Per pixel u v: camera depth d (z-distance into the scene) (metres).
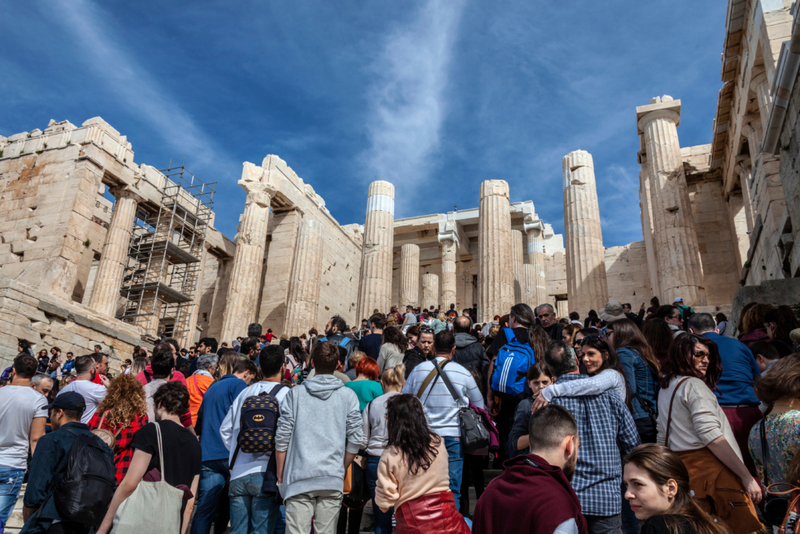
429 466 4.31
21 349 17.75
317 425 5.48
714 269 26.27
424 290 34.31
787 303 10.59
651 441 5.65
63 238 24.89
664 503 3.39
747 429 5.29
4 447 6.54
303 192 34.22
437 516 4.16
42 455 5.36
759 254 17.08
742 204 25.88
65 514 5.21
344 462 5.59
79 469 5.37
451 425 6.32
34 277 24.56
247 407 5.81
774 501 3.78
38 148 27.47
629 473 3.54
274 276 32.44
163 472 5.36
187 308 31.89
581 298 21.38
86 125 27.64
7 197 26.94
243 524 5.68
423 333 8.53
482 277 23.19
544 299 33.78
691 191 27.73
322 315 34.00
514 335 8.29
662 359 6.58
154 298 29.47
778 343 6.66
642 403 5.79
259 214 30.00
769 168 16.22
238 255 28.81
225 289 34.34
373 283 25.00
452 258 35.00
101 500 5.39
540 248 34.91
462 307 38.22
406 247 34.88
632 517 5.16
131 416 6.32
